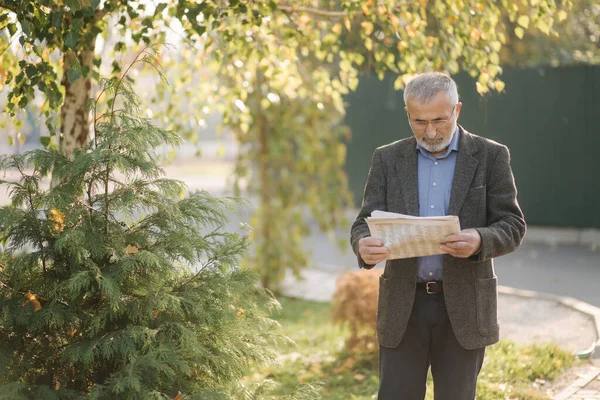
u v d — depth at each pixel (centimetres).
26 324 287
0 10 363
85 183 304
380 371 311
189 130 581
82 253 290
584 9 1102
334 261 1101
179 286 311
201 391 302
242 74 602
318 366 583
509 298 766
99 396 278
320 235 1330
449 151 296
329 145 914
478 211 292
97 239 293
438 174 297
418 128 285
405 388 300
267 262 900
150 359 276
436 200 296
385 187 308
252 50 517
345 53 521
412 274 295
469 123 1184
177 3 435
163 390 296
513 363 515
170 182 308
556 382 490
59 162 305
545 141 1124
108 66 539
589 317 660
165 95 564
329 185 998
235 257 321
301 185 1040
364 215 309
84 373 296
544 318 679
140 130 298
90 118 464
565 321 662
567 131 1104
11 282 301
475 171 294
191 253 303
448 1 451
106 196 302
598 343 572
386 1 456
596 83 1073
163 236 308
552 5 457
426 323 297
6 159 303
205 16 419
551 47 1158
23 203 307
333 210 930
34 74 355
